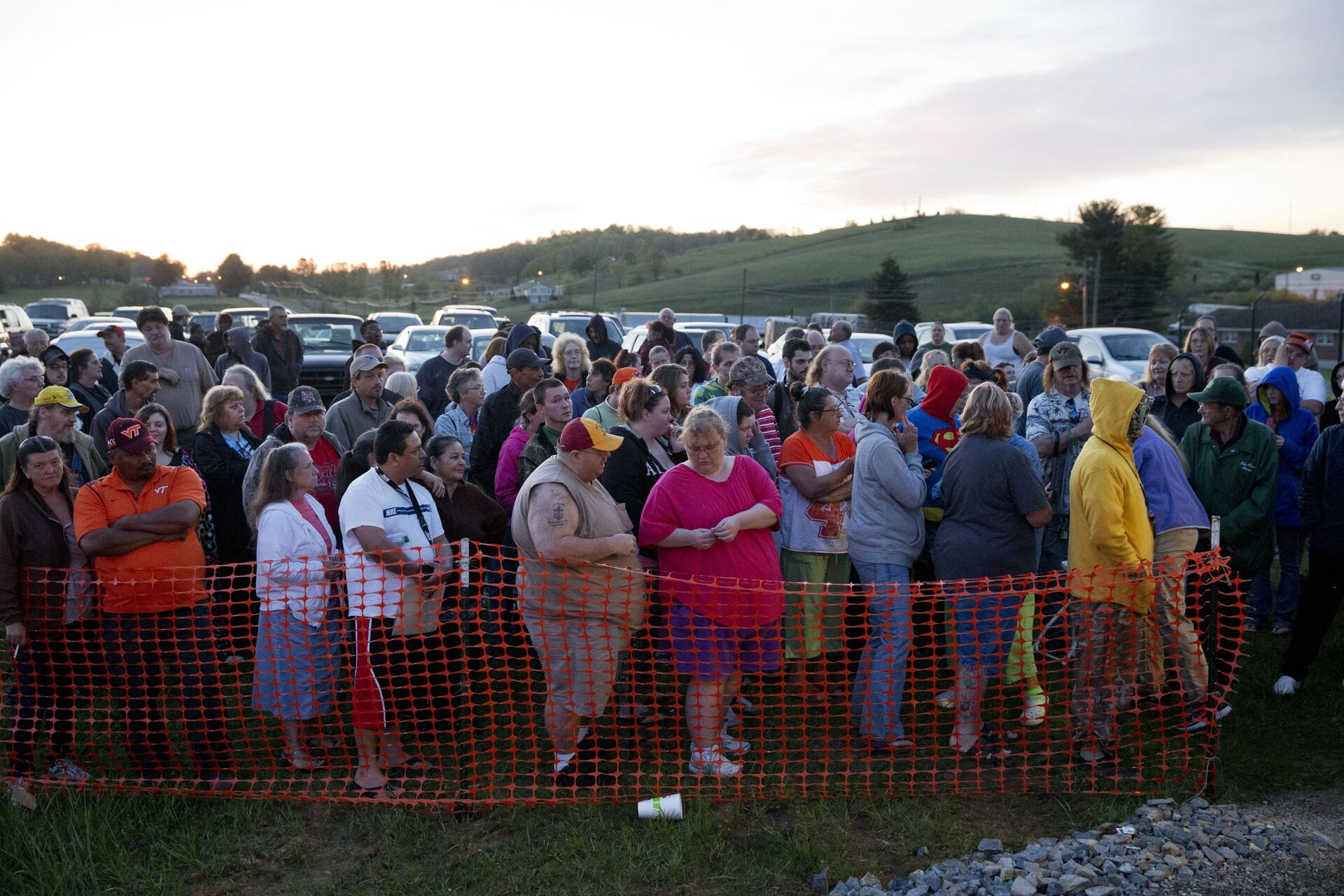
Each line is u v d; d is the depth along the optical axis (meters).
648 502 4.86
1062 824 4.36
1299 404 7.54
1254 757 4.91
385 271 99.88
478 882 4.05
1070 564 4.91
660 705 5.34
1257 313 25.70
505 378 9.46
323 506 6.02
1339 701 5.49
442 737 5.20
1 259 80.62
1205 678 4.75
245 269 81.12
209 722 4.84
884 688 4.91
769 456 5.58
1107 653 4.75
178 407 8.38
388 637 4.83
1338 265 70.88
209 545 5.82
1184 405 6.80
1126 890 3.81
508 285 130.12
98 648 4.96
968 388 6.90
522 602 4.73
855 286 69.69
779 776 4.77
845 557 5.48
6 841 4.32
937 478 5.58
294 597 4.80
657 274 105.31
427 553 4.92
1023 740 5.05
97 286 81.25
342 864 4.22
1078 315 43.94
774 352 12.85
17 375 6.39
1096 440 4.77
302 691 4.88
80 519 4.69
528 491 4.66
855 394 6.68
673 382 5.86
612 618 4.66
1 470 5.63
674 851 4.13
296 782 4.82
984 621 4.75
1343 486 5.31
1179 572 4.70
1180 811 4.40
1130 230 52.03
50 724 4.90
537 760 4.61
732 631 4.78
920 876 3.92
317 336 18.33
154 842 4.36
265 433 7.07
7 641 4.95
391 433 4.80
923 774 4.79
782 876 4.03
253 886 4.09
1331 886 3.83
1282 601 6.68
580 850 4.21
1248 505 5.57
